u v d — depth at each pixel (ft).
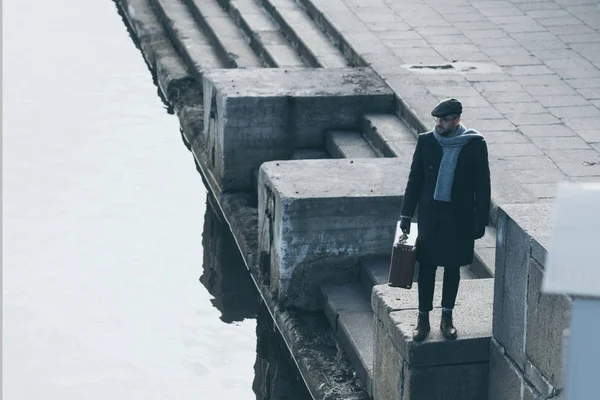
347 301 49.03
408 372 36.70
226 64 82.07
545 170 53.88
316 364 46.19
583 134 59.16
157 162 74.90
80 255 60.95
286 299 51.01
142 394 46.37
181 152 76.74
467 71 69.41
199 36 89.81
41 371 47.75
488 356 36.76
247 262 58.65
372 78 67.21
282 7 86.84
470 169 34.45
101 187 70.54
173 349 50.98
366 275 49.78
